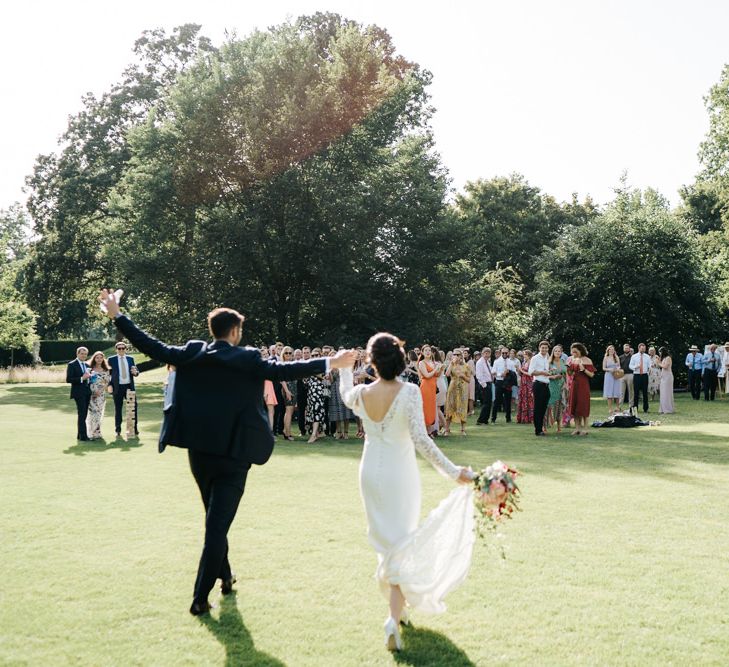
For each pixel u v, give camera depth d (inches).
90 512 277.1
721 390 1071.0
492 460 410.0
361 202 1055.0
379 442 160.9
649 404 877.2
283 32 1079.0
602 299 1272.1
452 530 158.4
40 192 1539.1
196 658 145.6
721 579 192.4
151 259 1059.9
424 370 530.3
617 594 181.3
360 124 1081.4
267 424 175.5
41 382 1565.0
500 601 176.9
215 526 169.6
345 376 173.3
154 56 1508.4
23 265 1581.0
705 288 1224.2
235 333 178.4
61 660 144.5
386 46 1412.4
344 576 197.5
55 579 194.5
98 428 529.0
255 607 174.2
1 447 483.8
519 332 1338.6
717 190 1455.5
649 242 1248.2
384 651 148.8
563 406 611.2
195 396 170.6
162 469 385.7
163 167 1071.0
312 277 1119.0
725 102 1348.4
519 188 1892.2
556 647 149.6
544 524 253.0
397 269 1137.4
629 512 271.7
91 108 1520.7
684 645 150.1
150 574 199.5
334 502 295.3
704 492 310.7
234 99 1047.6
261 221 1039.6
